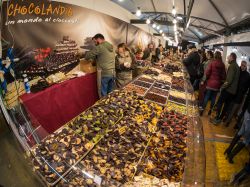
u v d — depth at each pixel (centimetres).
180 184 151
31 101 293
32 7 318
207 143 364
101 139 198
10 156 112
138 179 160
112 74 490
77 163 161
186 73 658
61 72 415
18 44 294
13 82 279
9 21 274
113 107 263
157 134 228
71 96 409
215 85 524
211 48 1388
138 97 318
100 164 168
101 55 466
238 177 286
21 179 111
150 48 944
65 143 176
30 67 326
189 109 305
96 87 521
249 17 612
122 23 793
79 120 220
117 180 156
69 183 141
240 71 454
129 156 184
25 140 139
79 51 479
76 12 453
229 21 823
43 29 350
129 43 942
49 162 149
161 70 667
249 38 613
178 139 221
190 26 1541
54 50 387
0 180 99
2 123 119
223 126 497
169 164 182
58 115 366
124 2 993
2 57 262
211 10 807
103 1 611
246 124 321
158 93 383
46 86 341
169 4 920
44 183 129
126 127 227
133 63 534
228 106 487
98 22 576
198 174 152
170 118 271
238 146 334
